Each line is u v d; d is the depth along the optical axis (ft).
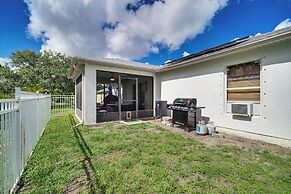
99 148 12.25
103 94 31.76
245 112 16.02
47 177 8.00
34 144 12.26
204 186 7.47
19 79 75.25
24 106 9.15
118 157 10.73
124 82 30.30
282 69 13.70
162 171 8.75
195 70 22.91
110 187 7.22
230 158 10.78
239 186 7.42
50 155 10.76
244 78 16.92
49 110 27.48
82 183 7.56
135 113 28.73
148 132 18.06
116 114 26.25
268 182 7.86
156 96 30.96
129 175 8.30
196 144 13.88
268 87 14.67
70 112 37.93
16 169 7.48
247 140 15.40
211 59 20.21
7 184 6.53
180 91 25.80
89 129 19.33
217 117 19.49
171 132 18.15
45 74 75.97
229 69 18.48
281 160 10.54
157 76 31.22
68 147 12.49
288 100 13.33
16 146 7.59
